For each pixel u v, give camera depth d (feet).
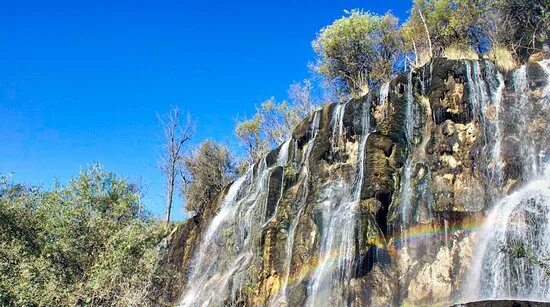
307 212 77.71
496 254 57.52
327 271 70.03
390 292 63.82
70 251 63.46
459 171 66.23
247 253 92.07
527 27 97.66
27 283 56.24
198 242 107.96
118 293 59.36
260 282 80.12
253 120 158.71
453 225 63.41
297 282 73.92
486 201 63.36
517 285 54.24
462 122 69.62
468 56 83.92
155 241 66.44
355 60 132.26
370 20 129.49
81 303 59.57
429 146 69.51
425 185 67.56
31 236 65.77
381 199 69.56
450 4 115.34
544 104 65.16
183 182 163.94
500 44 90.68
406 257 65.51
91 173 67.41
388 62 127.54
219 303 85.20
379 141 73.00
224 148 163.94
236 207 101.04
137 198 69.00
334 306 66.74
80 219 64.75
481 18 106.22
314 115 91.30
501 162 64.28
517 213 58.18
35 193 69.00
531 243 56.13
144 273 61.46
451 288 60.49
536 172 61.93
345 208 72.54
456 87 71.51
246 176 106.52
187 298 97.14
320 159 82.64
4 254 60.13
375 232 67.51
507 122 66.44
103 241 63.87
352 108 83.10
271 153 101.14
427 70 74.95
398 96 77.25
